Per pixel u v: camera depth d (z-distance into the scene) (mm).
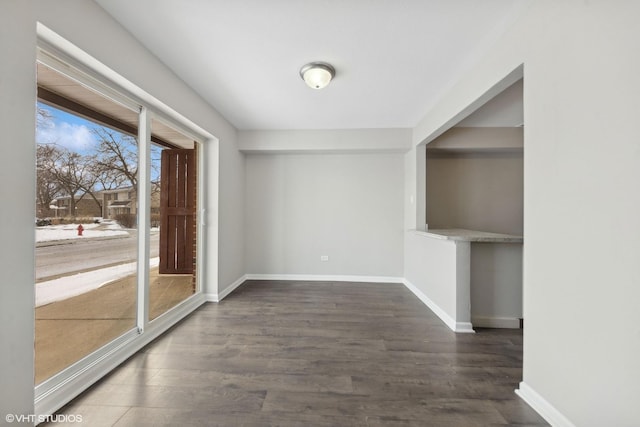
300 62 2301
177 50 2127
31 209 1291
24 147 1258
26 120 1265
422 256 3615
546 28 1495
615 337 1139
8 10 1186
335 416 1511
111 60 1755
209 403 1600
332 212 4590
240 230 4375
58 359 1722
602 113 1191
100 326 2025
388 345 2346
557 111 1429
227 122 3793
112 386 1748
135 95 2160
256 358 2107
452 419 1497
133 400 1617
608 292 1166
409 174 4258
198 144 3430
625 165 1101
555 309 1446
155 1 1609
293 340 2420
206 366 1990
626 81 1097
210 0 1600
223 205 3680
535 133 1585
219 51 2141
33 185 1300
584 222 1276
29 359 1285
